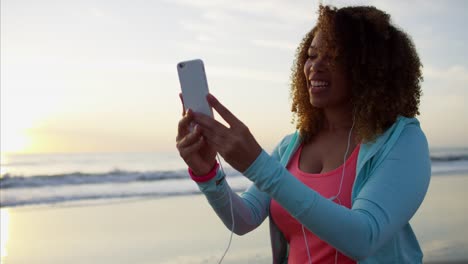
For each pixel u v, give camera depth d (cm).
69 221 1010
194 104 171
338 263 180
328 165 197
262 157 152
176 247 752
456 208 1000
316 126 211
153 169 3092
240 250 708
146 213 1091
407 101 190
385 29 188
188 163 180
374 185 167
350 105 196
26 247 784
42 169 2988
